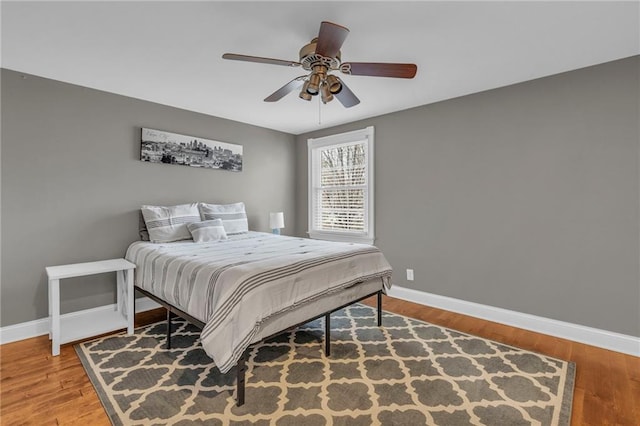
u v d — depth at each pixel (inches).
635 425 63.9
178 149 141.6
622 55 92.4
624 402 71.1
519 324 113.5
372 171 155.7
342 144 171.3
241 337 68.6
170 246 115.6
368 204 157.6
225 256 94.9
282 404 69.8
